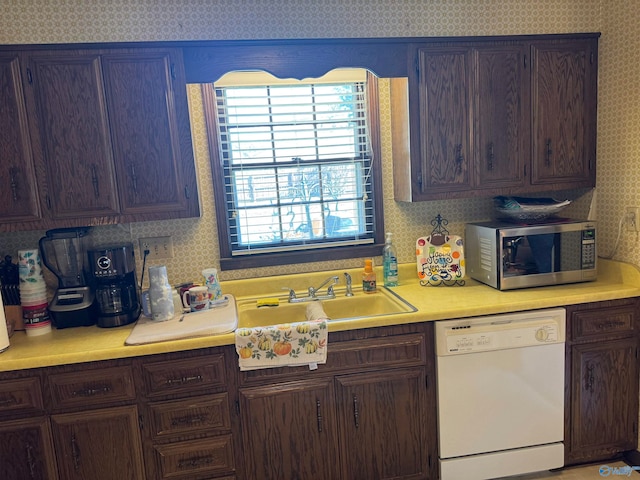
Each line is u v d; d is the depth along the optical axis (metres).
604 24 2.30
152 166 2.03
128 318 2.08
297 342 1.89
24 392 1.77
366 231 2.57
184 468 1.91
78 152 1.96
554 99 2.29
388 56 2.15
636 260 2.22
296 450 1.98
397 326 1.99
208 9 2.17
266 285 2.44
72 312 2.05
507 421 2.11
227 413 1.92
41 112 1.91
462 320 2.02
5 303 2.04
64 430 1.81
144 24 2.13
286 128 2.43
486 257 2.32
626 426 2.25
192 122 2.31
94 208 2.01
